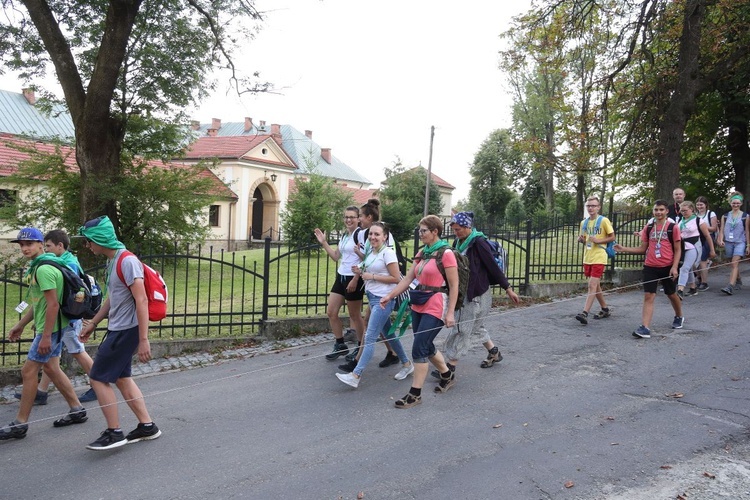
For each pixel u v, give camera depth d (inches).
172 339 299.6
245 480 161.8
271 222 1665.8
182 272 632.4
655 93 650.8
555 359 274.1
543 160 739.4
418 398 218.5
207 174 818.8
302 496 152.9
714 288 457.1
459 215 252.8
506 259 429.1
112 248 182.4
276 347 310.3
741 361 260.7
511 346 298.2
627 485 155.9
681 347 286.7
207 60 669.3
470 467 167.0
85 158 613.9
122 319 182.5
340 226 1117.1
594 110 693.3
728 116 724.0
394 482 159.2
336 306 279.4
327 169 2409.0
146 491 156.7
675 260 303.0
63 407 229.3
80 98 606.2
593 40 669.9
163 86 677.9
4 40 598.2
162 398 233.9
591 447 178.9
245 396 233.8
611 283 483.2
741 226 429.7
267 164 1614.2
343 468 167.9
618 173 851.4
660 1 608.4
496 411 210.7
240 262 761.0
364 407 217.9
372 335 237.0
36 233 201.0
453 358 245.0
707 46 641.6
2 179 671.8
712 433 187.0
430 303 215.9
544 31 649.0
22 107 1323.8
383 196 1624.0
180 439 191.5
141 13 650.2
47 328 192.9
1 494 156.5
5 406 232.1
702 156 863.7
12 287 544.1
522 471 164.1
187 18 656.4
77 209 671.1
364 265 243.1
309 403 223.9
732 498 149.3
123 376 187.2
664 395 222.7
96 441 182.7
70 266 211.3
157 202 689.0
